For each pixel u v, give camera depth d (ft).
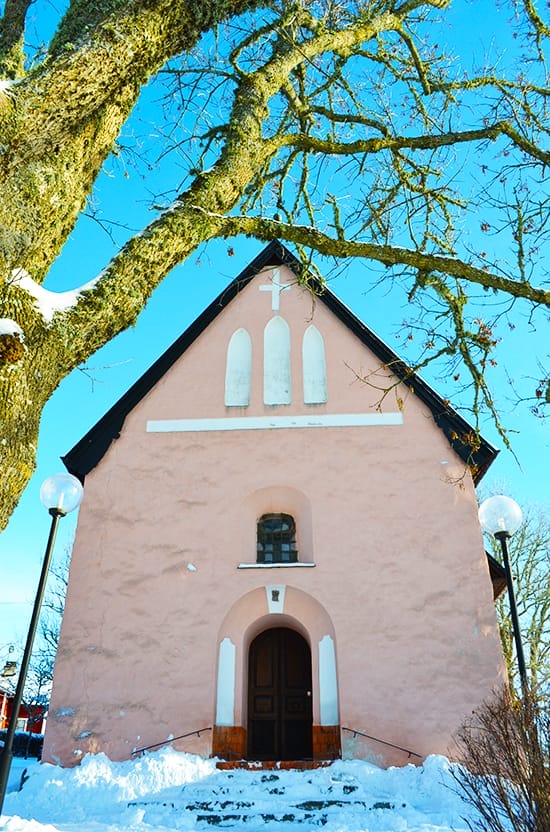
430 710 37.04
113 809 32.17
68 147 10.51
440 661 38.19
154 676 38.65
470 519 41.96
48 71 10.36
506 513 27.04
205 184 13.85
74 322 10.05
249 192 22.21
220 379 47.75
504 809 17.80
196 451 45.16
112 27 11.02
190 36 12.42
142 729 37.37
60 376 10.19
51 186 10.03
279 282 51.19
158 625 39.96
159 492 43.93
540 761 16.80
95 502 43.75
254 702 42.86
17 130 9.82
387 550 41.27
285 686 43.32
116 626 40.01
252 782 33.88
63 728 37.52
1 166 9.63
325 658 39.40
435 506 42.42
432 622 39.22
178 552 41.96
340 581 40.55
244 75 17.78
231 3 12.68
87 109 10.75
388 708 37.22
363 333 48.34
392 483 43.21
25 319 9.46
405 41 23.41
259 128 16.25
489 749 19.10
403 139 19.89
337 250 17.28
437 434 44.57
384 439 44.60
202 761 35.63
